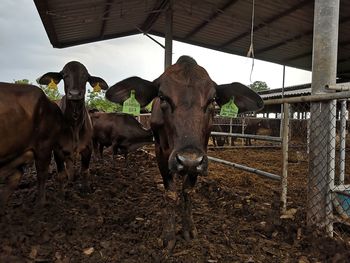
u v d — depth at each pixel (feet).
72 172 19.43
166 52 39.68
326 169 13.62
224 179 24.20
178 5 38.40
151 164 31.24
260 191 20.86
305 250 12.20
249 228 14.11
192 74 11.75
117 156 38.09
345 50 46.14
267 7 34.81
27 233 12.60
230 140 52.85
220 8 37.29
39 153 15.64
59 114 17.20
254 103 13.74
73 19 35.50
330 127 13.52
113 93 13.30
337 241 12.46
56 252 11.53
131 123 32.73
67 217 14.75
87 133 20.47
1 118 13.21
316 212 13.83
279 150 47.57
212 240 12.92
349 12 33.35
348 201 13.94
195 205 17.52
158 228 13.71
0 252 11.28
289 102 14.97
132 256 11.43
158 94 12.26
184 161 9.87
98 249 11.91
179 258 11.37
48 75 20.08
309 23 38.01
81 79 19.03
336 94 12.62
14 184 15.31
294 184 22.75
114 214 15.74
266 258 11.55
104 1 33.01
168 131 11.64
